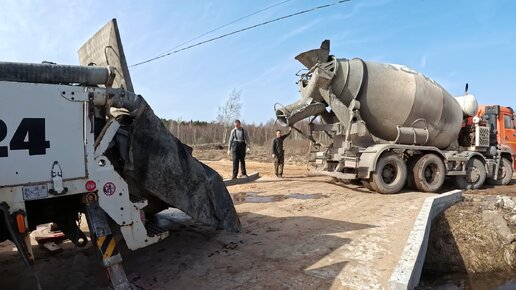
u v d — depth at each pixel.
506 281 6.33
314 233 5.89
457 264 6.74
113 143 4.13
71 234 4.30
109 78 3.74
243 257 4.88
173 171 4.54
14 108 3.19
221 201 5.41
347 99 9.98
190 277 4.32
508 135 13.20
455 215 7.86
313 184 11.48
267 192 9.93
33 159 3.27
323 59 10.00
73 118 3.48
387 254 4.93
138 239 3.91
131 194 4.30
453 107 10.94
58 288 4.09
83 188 3.54
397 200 8.71
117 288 3.51
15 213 3.17
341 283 4.09
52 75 3.46
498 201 8.68
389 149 9.75
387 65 10.32
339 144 10.29
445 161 10.69
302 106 10.23
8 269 4.59
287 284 4.08
